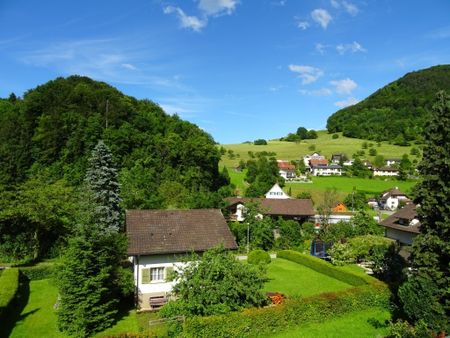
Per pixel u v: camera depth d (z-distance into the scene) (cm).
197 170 7262
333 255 4025
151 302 2589
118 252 2355
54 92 7088
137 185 5953
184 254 2830
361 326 2288
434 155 2102
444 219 2045
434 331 1953
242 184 10250
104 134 6475
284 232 5241
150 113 8288
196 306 2069
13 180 5528
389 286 2666
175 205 5744
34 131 6419
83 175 5762
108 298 2309
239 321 2028
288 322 2211
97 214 3494
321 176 12344
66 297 2102
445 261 2073
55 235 4156
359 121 19150
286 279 3409
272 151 16425
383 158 13288
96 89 7725
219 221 3222
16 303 2594
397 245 3625
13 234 3962
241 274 2186
